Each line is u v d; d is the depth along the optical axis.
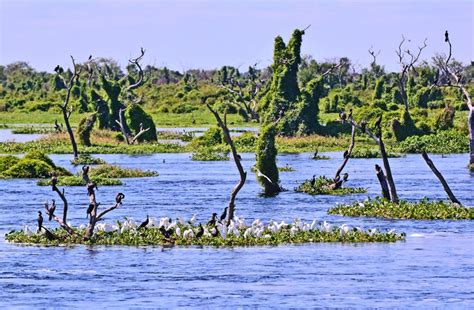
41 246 138.50
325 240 142.50
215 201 196.12
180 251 134.75
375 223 162.00
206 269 123.31
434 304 106.94
